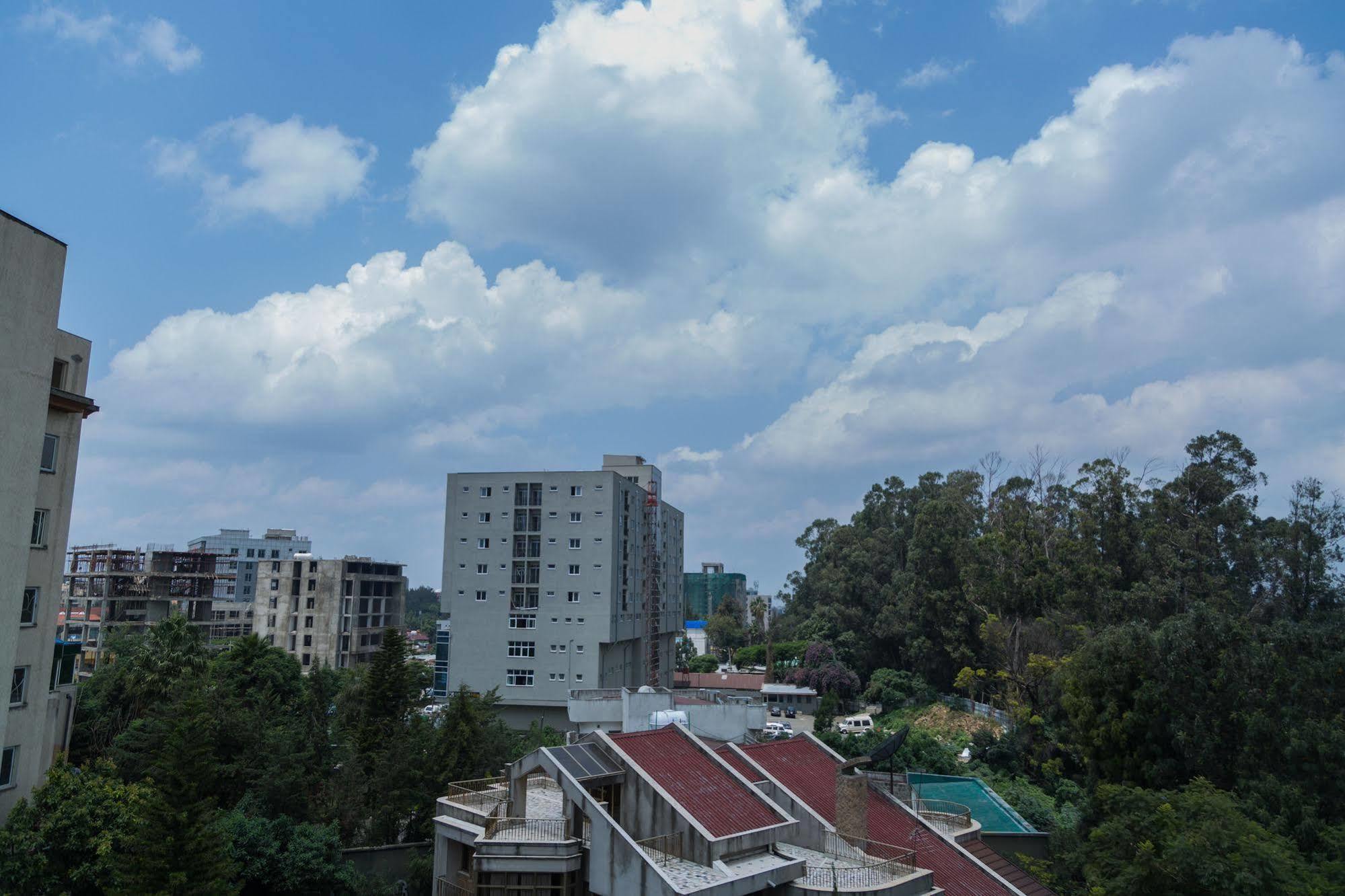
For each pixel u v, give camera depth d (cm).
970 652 8175
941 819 3133
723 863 2302
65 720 3378
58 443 2912
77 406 2955
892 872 2425
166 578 10588
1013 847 4228
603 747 2706
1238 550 7275
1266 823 3284
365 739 4700
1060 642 7006
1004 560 7938
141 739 3894
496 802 2967
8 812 2644
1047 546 8156
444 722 4797
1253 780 3584
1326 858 3061
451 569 7662
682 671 13538
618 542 7631
